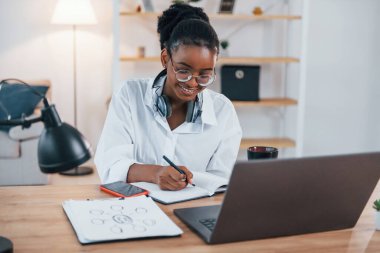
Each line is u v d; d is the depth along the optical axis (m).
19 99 3.87
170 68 1.72
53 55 4.72
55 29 4.69
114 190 1.60
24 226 1.30
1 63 4.68
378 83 4.63
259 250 1.18
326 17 4.50
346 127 4.67
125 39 4.45
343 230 1.33
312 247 1.21
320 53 4.54
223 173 1.92
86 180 4.21
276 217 1.24
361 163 1.26
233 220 1.20
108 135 1.87
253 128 4.67
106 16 4.72
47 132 1.11
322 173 1.23
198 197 1.57
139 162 1.92
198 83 1.68
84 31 4.72
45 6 4.64
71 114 4.83
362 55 4.59
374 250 1.20
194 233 1.28
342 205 1.30
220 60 4.17
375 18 4.54
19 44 4.67
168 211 1.44
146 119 1.91
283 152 4.69
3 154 3.93
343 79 4.60
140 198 1.47
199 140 1.92
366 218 1.43
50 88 4.53
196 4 4.34
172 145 1.90
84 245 1.19
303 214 1.27
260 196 1.19
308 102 4.61
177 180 1.60
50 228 1.29
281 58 4.26
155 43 4.48
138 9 4.16
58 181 4.17
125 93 1.94
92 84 4.81
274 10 4.51
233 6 4.24
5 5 4.59
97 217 1.32
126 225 1.28
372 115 4.68
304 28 4.12
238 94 4.36
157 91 1.86
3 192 1.60
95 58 4.77
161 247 1.18
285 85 4.62
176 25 1.75
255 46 4.54
